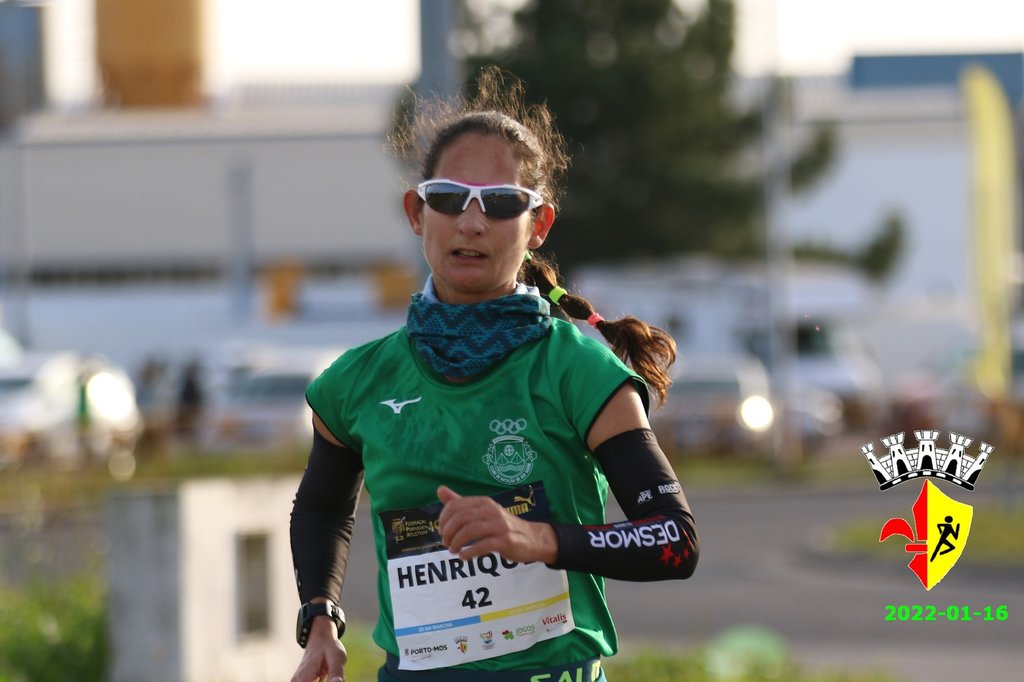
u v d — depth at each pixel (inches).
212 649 877.8
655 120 4296.3
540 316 363.3
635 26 4370.1
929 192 5753.0
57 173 5487.2
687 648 1130.0
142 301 4894.2
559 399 353.4
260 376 2999.5
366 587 1545.3
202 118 5866.1
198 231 5521.7
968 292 5433.1
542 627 359.6
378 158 5595.5
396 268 5290.4
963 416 2733.8
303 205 5585.6
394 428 363.3
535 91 4232.3
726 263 4475.9
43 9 5777.6
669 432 3024.1
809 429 3095.5
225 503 889.5
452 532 319.3
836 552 1737.2
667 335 394.6
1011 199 1788.9
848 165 5767.7
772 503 2422.5
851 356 3686.0
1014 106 5910.4
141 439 2827.3
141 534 863.7
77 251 5462.6
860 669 1088.8
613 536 330.3
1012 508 1985.7
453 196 360.5
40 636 914.7
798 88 6387.8
